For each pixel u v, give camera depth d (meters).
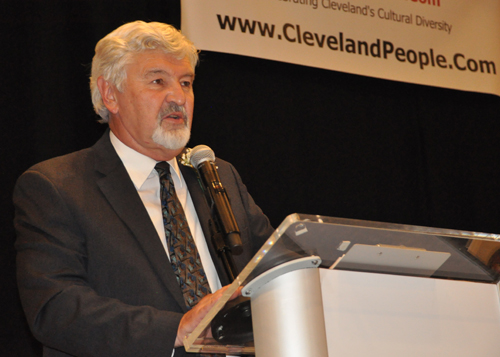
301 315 1.59
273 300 1.61
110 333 2.16
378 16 5.00
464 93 5.79
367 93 5.44
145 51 3.01
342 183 5.13
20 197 2.69
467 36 5.28
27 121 4.10
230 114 4.82
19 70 4.16
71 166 2.78
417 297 1.80
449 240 1.70
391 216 5.25
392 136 5.43
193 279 2.63
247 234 2.93
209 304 2.05
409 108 5.57
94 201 2.65
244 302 1.71
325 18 4.77
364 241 1.62
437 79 5.07
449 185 5.53
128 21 4.52
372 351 1.68
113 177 2.77
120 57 2.99
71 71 4.29
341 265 1.71
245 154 4.80
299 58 4.58
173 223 2.76
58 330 2.22
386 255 1.70
